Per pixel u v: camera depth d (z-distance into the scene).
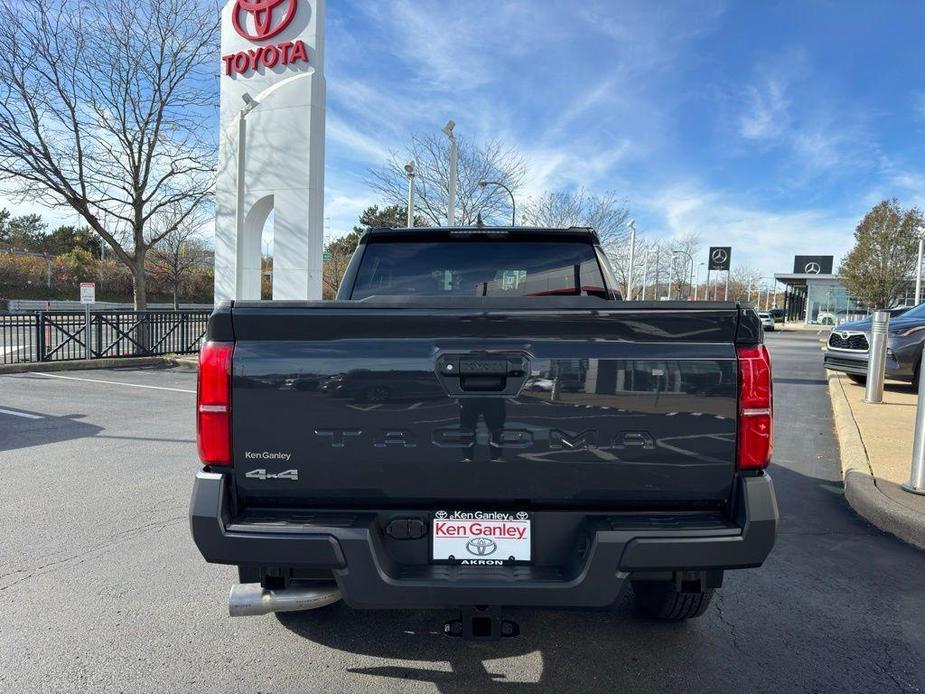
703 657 2.89
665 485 2.27
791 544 4.30
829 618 3.28
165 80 16.58
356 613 3.28
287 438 2.28
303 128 14.20
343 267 47.84
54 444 7.06
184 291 55.66
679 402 2.25
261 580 2.54
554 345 2.26
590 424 2.26
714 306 2.25
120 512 4.79
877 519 4.63
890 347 9.91
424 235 3.84
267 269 47.69
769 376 2.27
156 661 2.81
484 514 2.32
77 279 54.34
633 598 3.49
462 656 2.88
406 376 2.26
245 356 2.28
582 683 2.68
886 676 2.75
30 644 2.94
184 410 9.28
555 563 2.33
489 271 3.89
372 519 2.29
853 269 45.59
